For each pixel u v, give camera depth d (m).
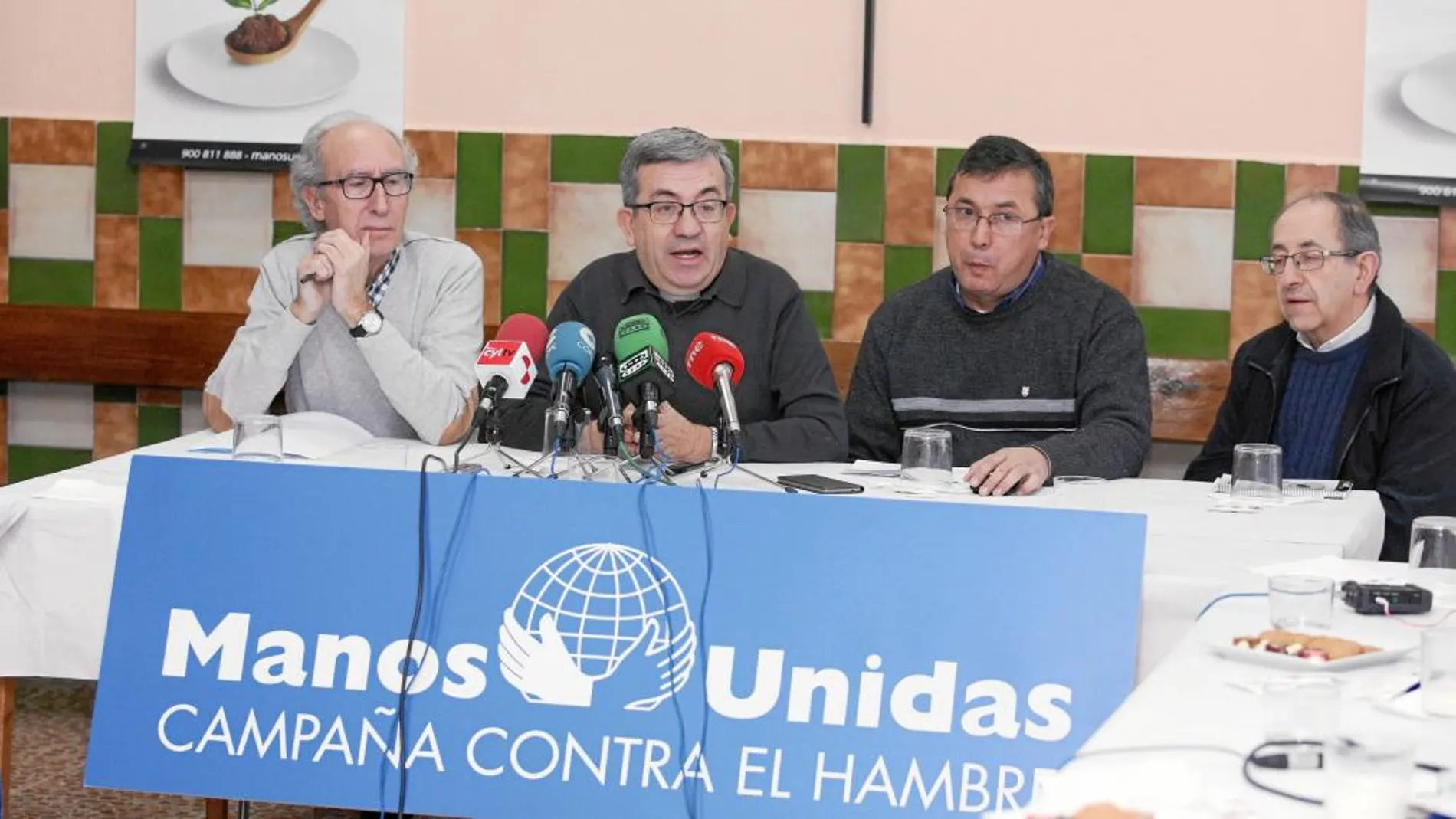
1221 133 4.70
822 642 2.25
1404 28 4.59
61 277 5.06
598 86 4.86
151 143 4.97
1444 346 4.66
